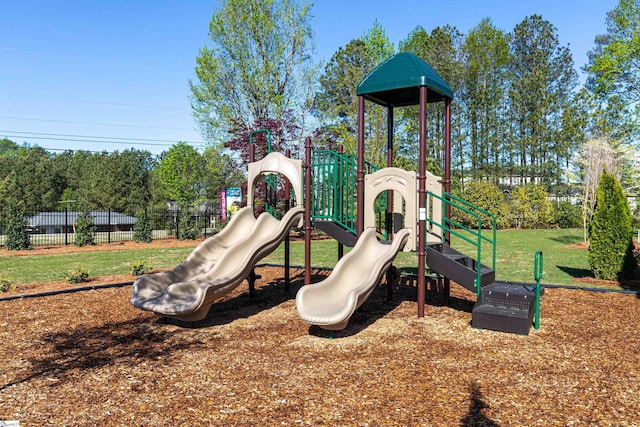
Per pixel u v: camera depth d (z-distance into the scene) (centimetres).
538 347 496
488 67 3456
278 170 730
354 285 595
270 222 719
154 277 651
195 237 2180
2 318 639
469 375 411
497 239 1886
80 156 6712
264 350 496
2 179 4806
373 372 420
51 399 366
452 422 319
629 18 2542
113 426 318
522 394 368
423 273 634
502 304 590
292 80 2150
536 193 2647
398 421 321
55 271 1123
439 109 3397
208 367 440
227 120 2108
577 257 1329
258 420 325
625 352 477
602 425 314
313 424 318
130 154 6794
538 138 3312
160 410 343
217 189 5125
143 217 2048
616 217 913
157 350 499
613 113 2777
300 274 1037
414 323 605
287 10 2088
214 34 2061
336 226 717
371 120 2600
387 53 2822
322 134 1962
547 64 3572
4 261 1339
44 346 514
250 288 791
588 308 677
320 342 521
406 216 655
